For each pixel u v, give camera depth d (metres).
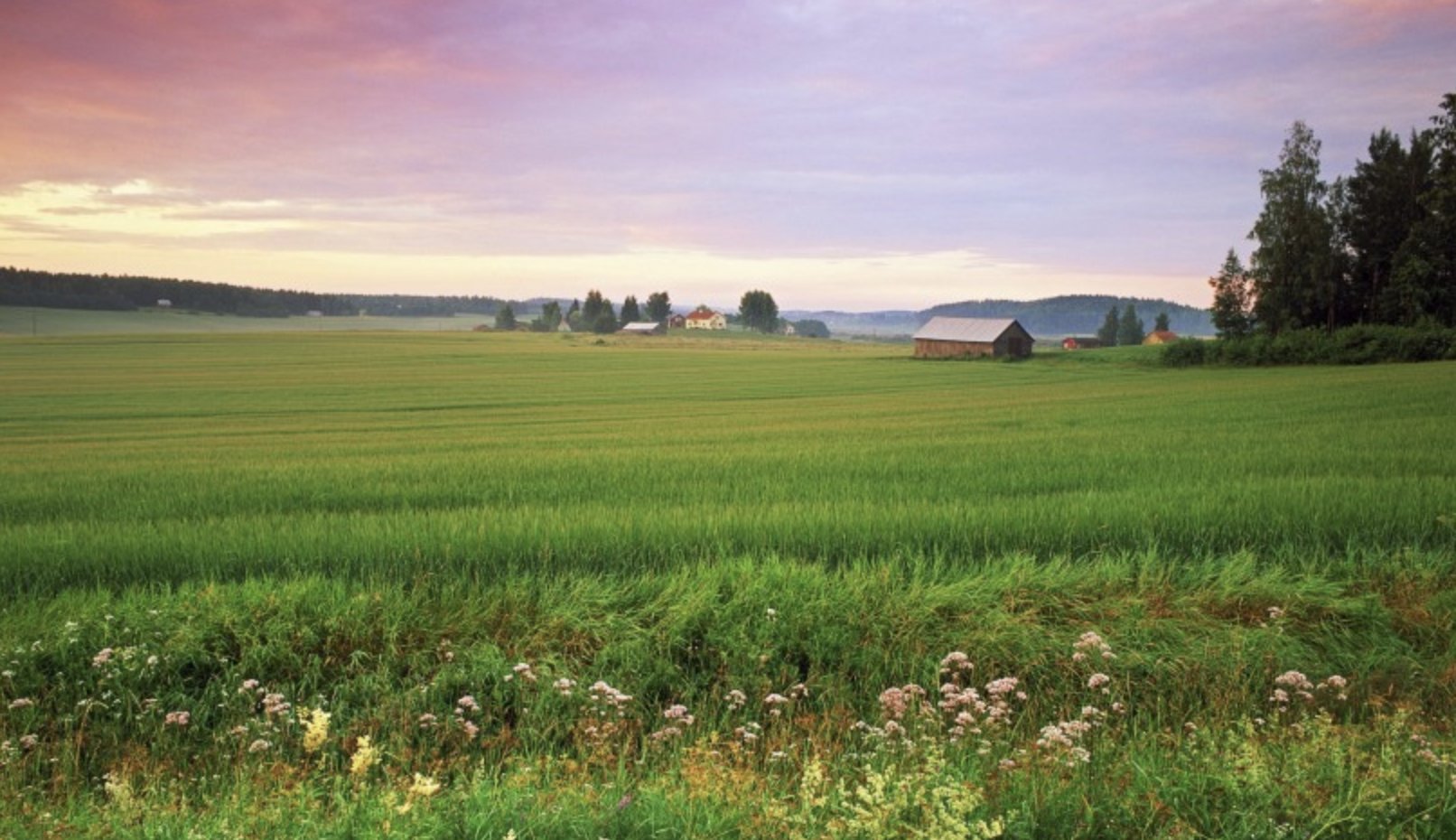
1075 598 9.57
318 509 15.95
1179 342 87.94
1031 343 122.81
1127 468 18.31
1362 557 10.77
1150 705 7.88
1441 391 40.41
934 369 99.06
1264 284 92.12
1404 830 4.71
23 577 10.55
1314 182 90.94
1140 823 4.93
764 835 4.79
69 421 48.03
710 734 7.04
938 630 8.84
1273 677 8.20
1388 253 89.75
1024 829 4.79
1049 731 6.09
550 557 10.91
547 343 171.75
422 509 15.86
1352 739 5.79
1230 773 5.29
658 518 12.70
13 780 6.42
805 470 19.50
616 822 4.81
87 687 7.96
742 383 79.25
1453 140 74.94
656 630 8.82
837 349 174.50
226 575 10.69
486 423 43.91
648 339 195.38
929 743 6.39
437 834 4.80
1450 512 12.20
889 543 11.44
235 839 4.87
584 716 7.62
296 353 132.62
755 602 9.10
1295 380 55.19
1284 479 15.40
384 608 9.05
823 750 6.68
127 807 5.43
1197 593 9.73
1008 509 12.88
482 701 7.98
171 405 58.47
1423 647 8.76
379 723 7.61
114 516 15.74
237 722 7.68
